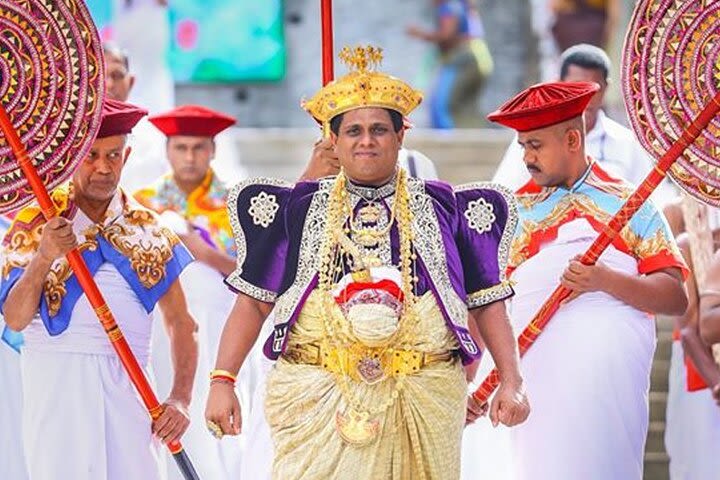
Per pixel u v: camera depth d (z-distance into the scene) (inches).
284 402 446.9
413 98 448.1
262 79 1090.7
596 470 525.0
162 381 593.3
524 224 534.0
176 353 518.3
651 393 763.4
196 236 615.8
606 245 509.4
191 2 1078.4
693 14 498.6
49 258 488.7
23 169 486.0
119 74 651.5
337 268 444.8
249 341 461.1
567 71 623.2
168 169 658.2
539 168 527.8
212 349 607.2
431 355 444.5
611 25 1116.5
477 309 461.7
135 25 857.5
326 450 442.0
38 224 507.2
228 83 1087.0
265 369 526.3
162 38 860.6
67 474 504.7
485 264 455.5
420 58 1112.2
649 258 524.1
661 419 757.3
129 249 510.6
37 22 492.7
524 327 530.9
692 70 499.8
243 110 1089.4
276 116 1092.5
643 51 502.0
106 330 494.9
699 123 492.1
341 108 444.5
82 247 506.9
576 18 1119.6
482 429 546.6
